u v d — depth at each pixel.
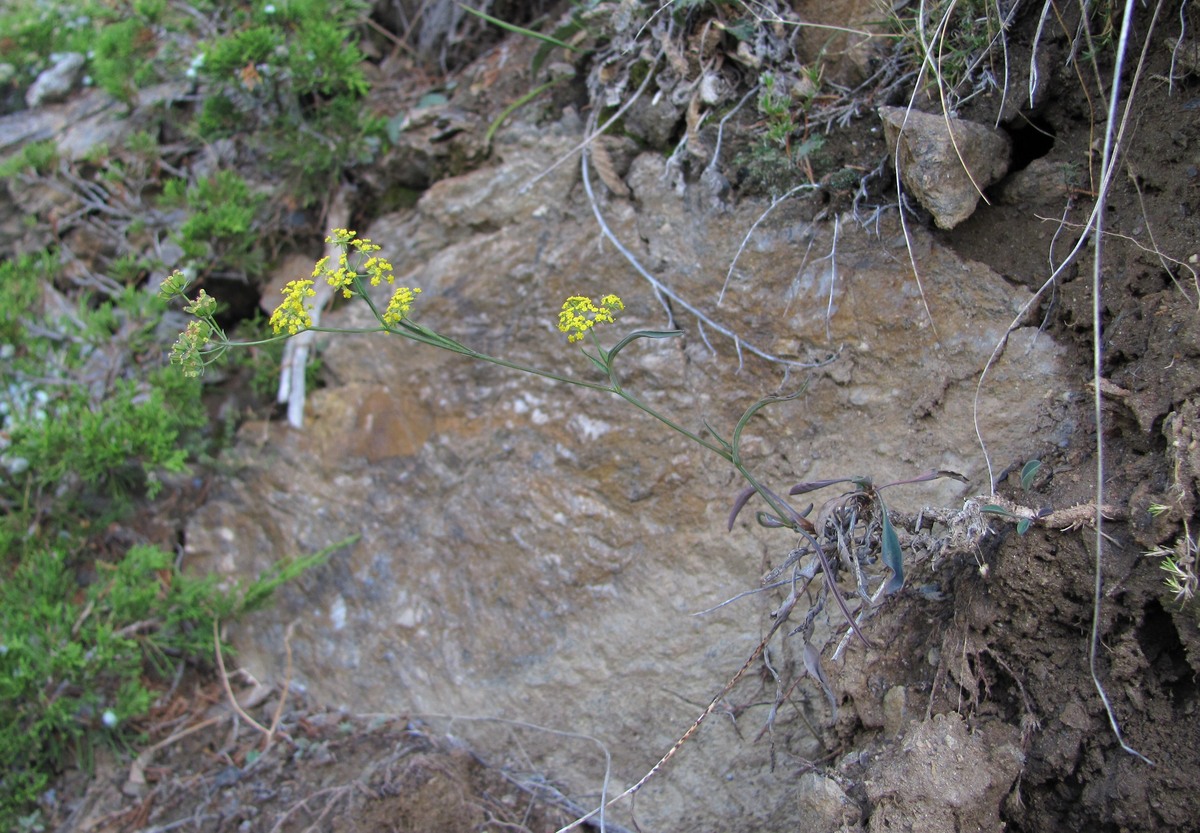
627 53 2.40
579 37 2.50
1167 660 1.42
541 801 2.12
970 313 1.90
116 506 2.79
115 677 2.53
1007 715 1.58
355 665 2.42
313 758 2.31
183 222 3.10
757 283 2.15
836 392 2.04
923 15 1.98
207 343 1.62
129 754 2.41
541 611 2.26
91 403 2.85
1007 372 1.83
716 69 2.28
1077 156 1.85
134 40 3.20
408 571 2.44
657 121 2.36
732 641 2.04
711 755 2.00
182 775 2.36
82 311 3.01
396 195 2.89
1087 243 1.78
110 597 2.49
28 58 3.73
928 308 1.95
